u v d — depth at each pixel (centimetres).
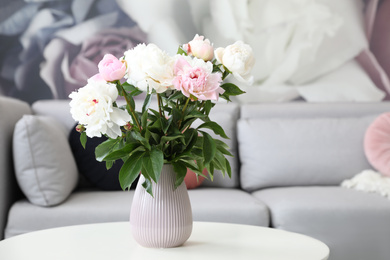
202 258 108
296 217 193
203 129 244
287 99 289
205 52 113
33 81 282
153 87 105
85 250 115
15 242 124
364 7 296
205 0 288
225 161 121
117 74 104
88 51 284
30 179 192
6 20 280
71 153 218
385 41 296
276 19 291
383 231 195
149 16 286
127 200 199
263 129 247
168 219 113
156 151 108
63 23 283
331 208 195
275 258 109
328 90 291
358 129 251
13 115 214
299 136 246
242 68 110
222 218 192
